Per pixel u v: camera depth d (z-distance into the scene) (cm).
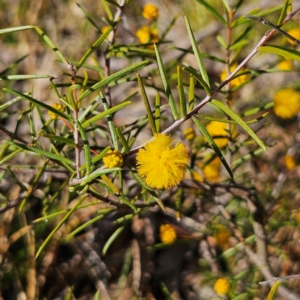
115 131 17
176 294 33
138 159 17
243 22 21
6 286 31
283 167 31
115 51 22
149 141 17
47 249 31
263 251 25
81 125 17
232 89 22
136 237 35
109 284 33
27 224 32
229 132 23
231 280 25
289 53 16
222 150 23
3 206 23
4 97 35
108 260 34
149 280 34
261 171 32
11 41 39
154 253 35
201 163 25
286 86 35
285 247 29
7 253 31
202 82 17
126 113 37
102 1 21
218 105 17
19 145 18
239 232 25
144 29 23
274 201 27
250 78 22
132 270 34
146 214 34
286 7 16
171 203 30
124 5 20
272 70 22
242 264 29
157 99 17
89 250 33
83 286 33
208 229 26
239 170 30
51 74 37
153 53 22
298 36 23
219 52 39
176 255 35
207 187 23
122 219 21
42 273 31
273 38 34
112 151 17
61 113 17
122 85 37
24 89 37
